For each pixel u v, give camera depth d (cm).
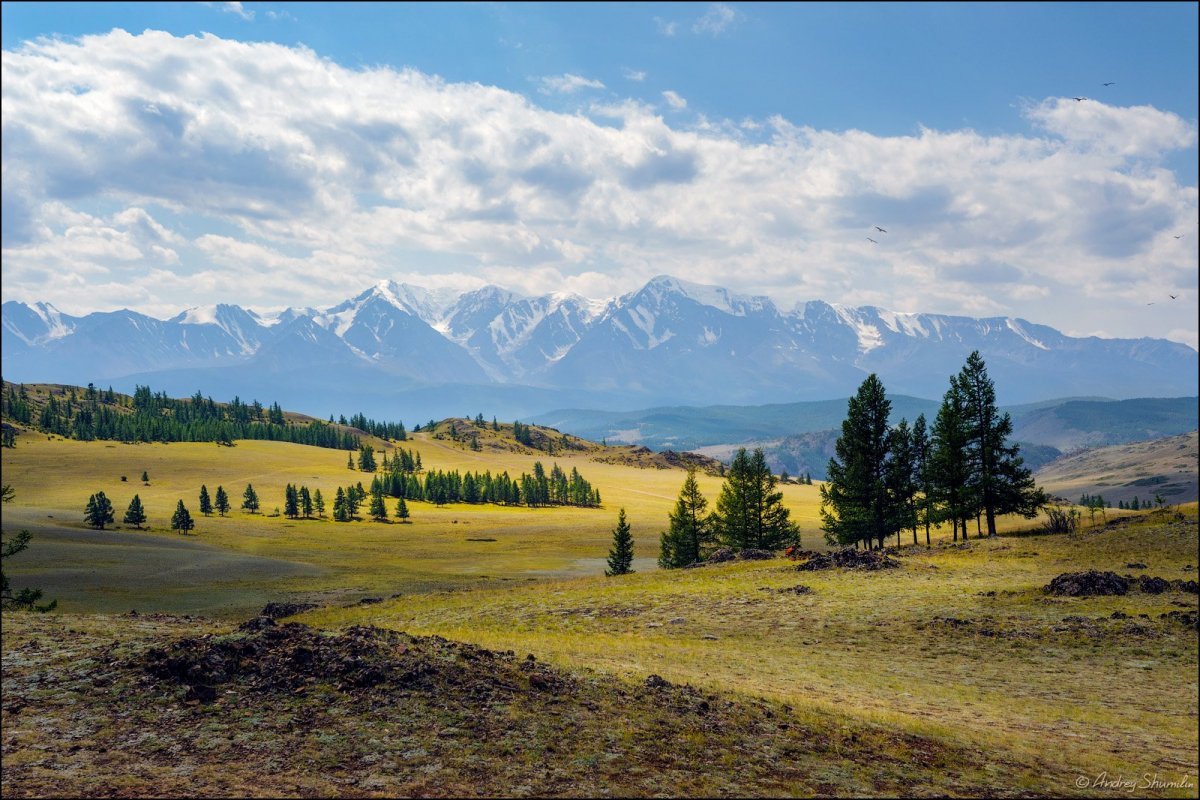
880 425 8094
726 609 4641
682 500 9094
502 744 1755
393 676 2050
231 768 1541
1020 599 4438
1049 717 2533
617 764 1703
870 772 1806
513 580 10625
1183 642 3466
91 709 1816
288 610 5769
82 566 10962
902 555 6775
